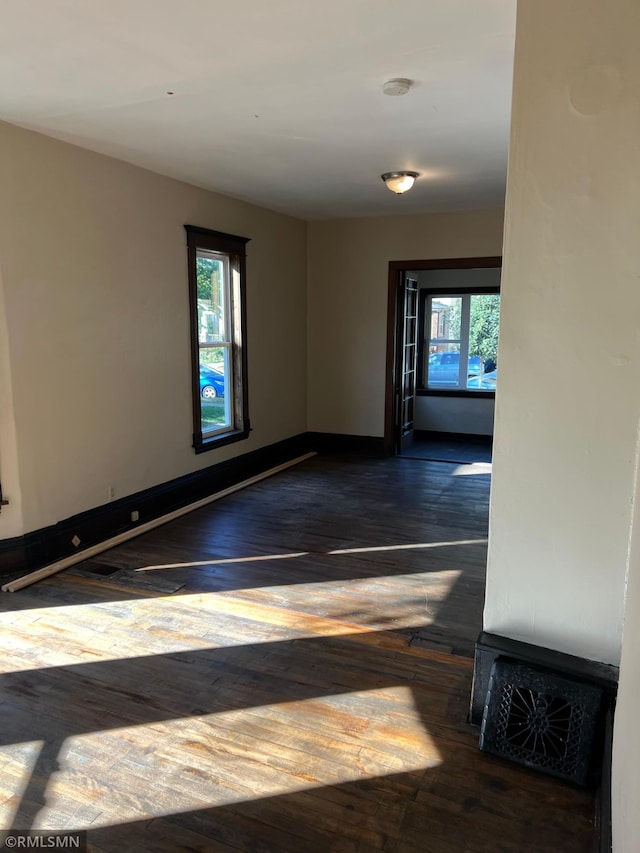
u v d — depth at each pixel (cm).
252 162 420
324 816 183
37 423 363
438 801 188
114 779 197
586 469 193
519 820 181
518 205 188
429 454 710
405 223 649
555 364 192
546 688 198
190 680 251
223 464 552
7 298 339
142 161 416
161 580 352
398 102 305
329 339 703
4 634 288
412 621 303
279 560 382
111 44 239
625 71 170
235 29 228
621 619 197
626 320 181
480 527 445
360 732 220
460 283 796
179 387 488
